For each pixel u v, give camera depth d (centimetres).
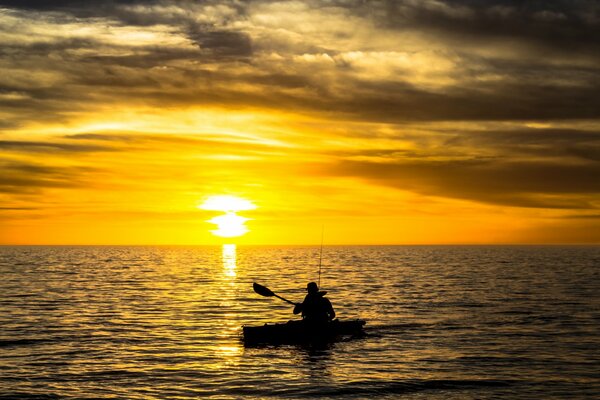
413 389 1407
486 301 3381
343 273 6506
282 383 1460
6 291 4075
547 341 2028
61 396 1347
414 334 2172
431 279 5456
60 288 4350
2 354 1809
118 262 10100
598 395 1353
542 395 1354
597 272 6844
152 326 2392
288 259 12169
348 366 1642
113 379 1502
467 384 1450
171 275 6172
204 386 1434
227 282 5041
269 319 2623
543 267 8231
